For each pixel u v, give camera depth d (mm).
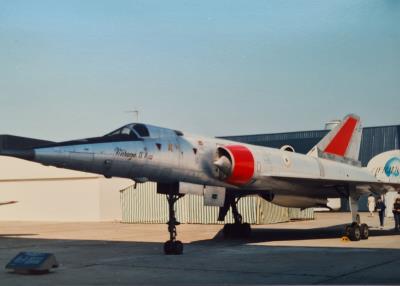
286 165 16500
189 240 17000
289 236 18094
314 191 17375
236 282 8602
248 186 15430
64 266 10984
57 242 17109
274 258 11750
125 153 12250
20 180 33906
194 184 14242
